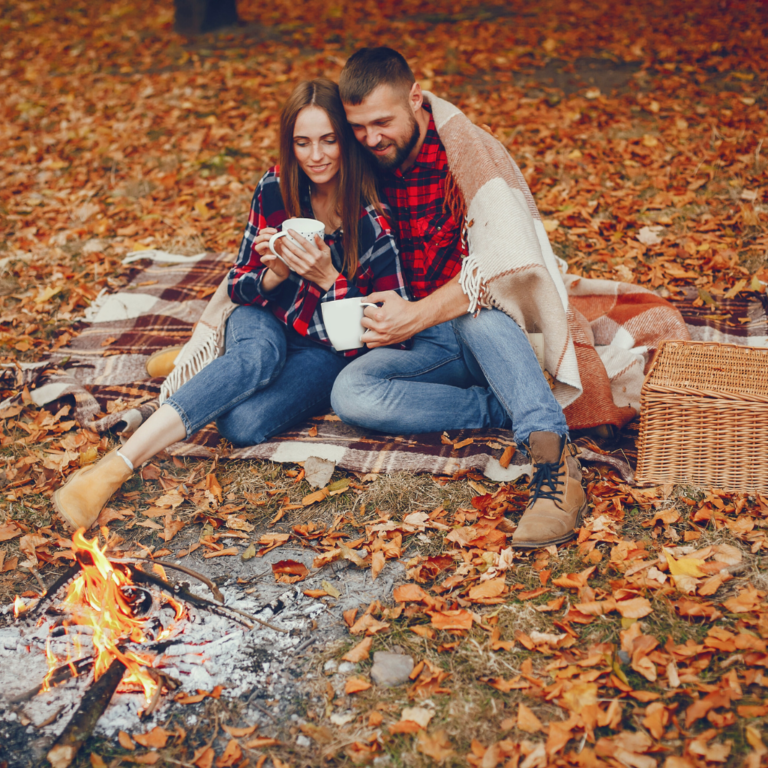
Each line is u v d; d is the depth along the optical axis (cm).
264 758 176
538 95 664
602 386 287
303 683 195
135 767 176
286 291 291
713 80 663
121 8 1044
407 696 189
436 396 281
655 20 838
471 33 845
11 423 310
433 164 276
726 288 379
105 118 692
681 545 232
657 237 427
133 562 238
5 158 625
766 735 171
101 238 480
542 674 192
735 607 205
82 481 245
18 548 247
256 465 280
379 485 264
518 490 259
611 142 554
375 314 260
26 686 196
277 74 762
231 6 917
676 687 185
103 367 344
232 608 218
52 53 896
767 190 467
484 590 216
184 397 260
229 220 491
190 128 652
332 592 222
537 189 496
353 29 885
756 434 246
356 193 268
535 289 260
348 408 279
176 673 198
